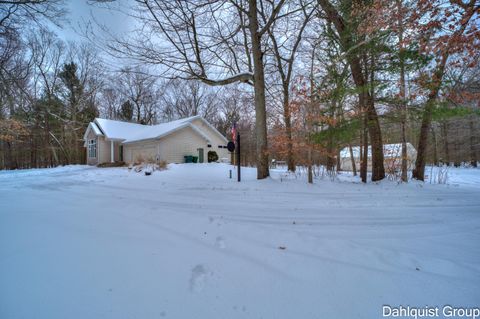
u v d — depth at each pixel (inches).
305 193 205.8
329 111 243.8
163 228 113.1
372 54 233.0
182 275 69.1
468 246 94.2
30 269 71.7
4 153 847.1
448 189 228.2
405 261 79.2
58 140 842.2
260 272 71.4
